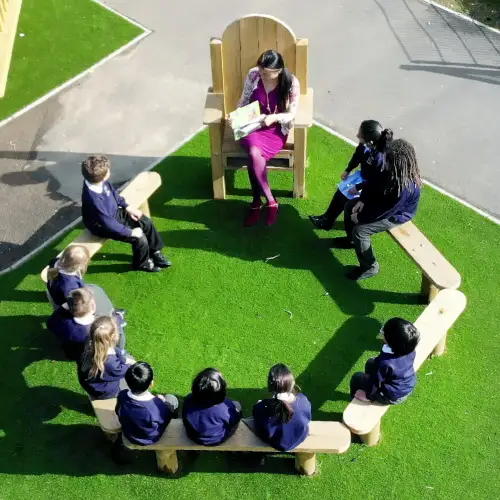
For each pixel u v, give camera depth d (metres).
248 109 6.27
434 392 5.54
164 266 6.43
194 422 4.59
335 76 8.39
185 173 7.32
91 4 9.48
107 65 8.57
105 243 6.67
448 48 8.77
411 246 5.91
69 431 5.36
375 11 9.33
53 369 5.71
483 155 7.44
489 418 5.39
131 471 5.14
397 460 5.17
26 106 8.06
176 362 5.75
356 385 5.05
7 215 6.94
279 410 4.47
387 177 5.59
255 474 5.11
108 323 4.78
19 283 6.36
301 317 6.06
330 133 7.71
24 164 7.43
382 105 8.02
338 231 6.74
